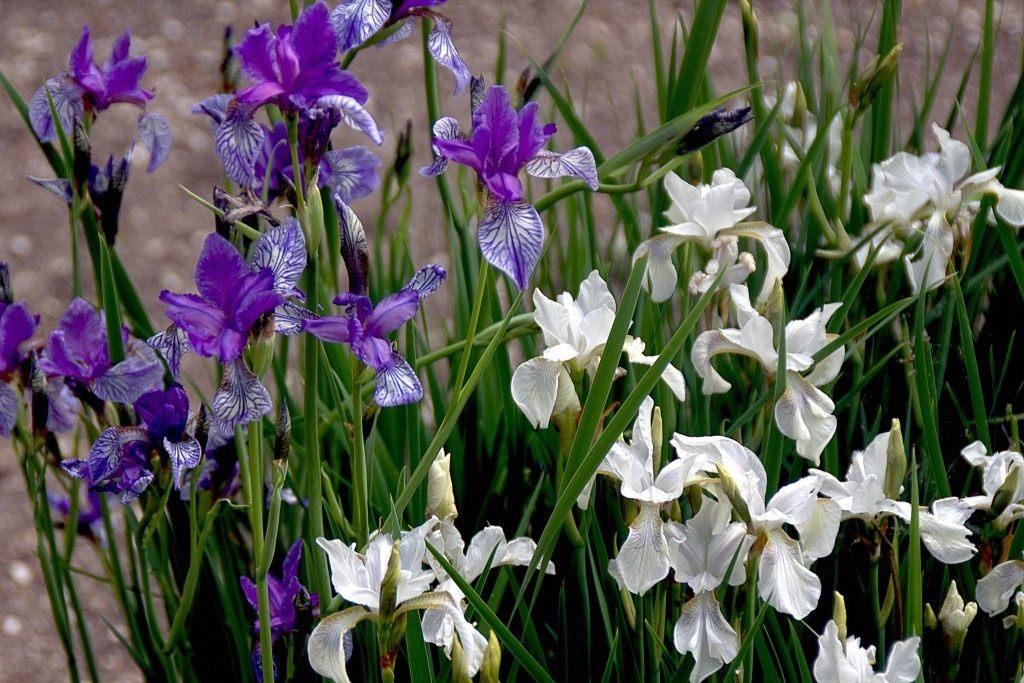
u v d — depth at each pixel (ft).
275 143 6.09
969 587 6.21
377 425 6.55
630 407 5.74
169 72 14.15
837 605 5.72
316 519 5.88
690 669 5.90
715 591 5.91
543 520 6.40
